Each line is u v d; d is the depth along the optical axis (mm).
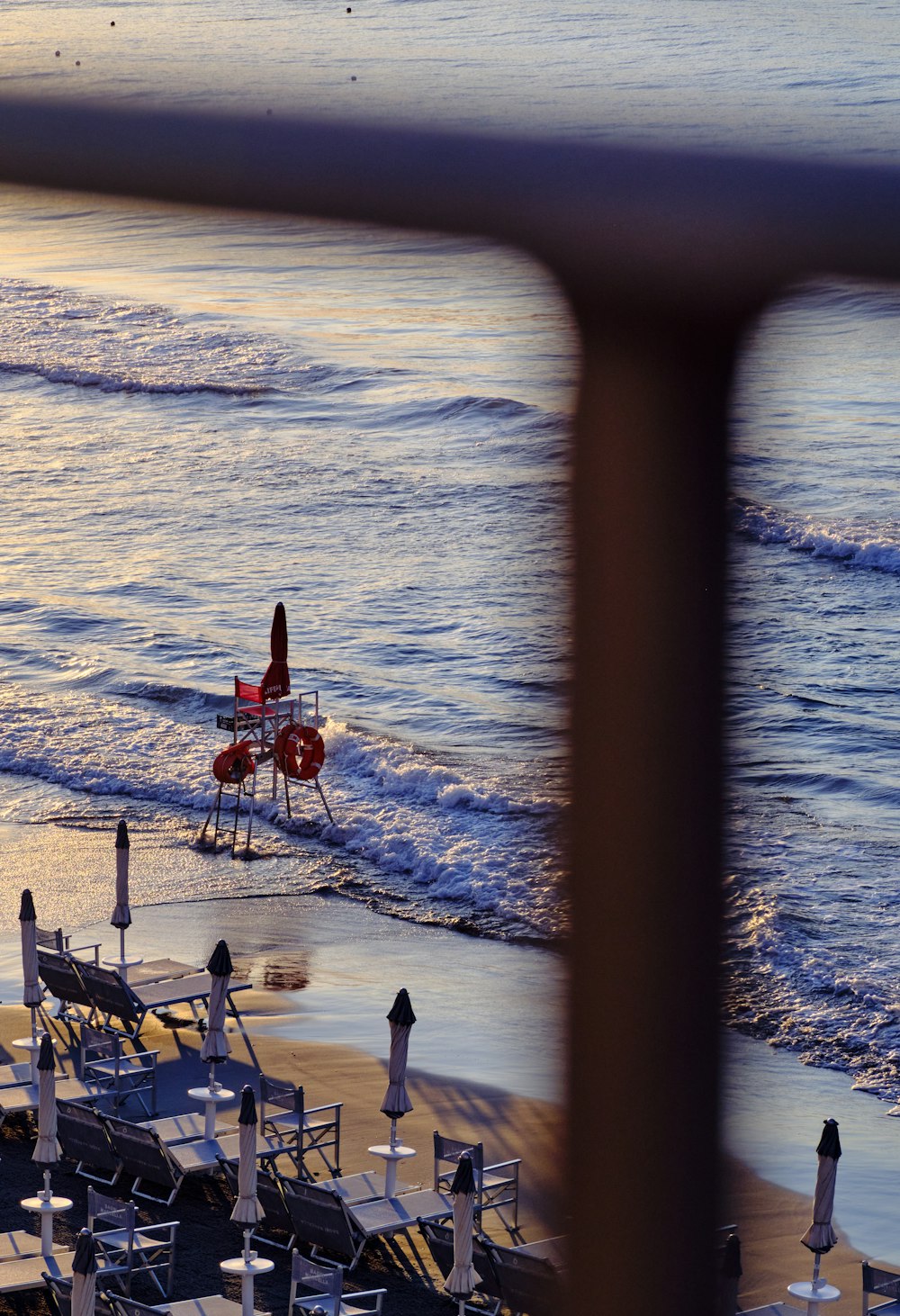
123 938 19547
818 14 129500
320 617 42344
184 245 119562
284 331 86625
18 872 25125
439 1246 12758
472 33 106188
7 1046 18094
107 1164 14742
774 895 24094
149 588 44812
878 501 54719
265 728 27172
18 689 35031
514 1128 16266
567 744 11094
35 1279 12352
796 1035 19578
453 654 39094
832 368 76188
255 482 58469
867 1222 14828
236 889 24625
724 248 3857
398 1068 14133
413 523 53031
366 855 26219
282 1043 18734
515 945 22453
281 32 93062
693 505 7270
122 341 84312
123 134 3881
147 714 33406
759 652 40094
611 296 4195
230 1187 14555
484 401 68688
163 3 127688
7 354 81312
